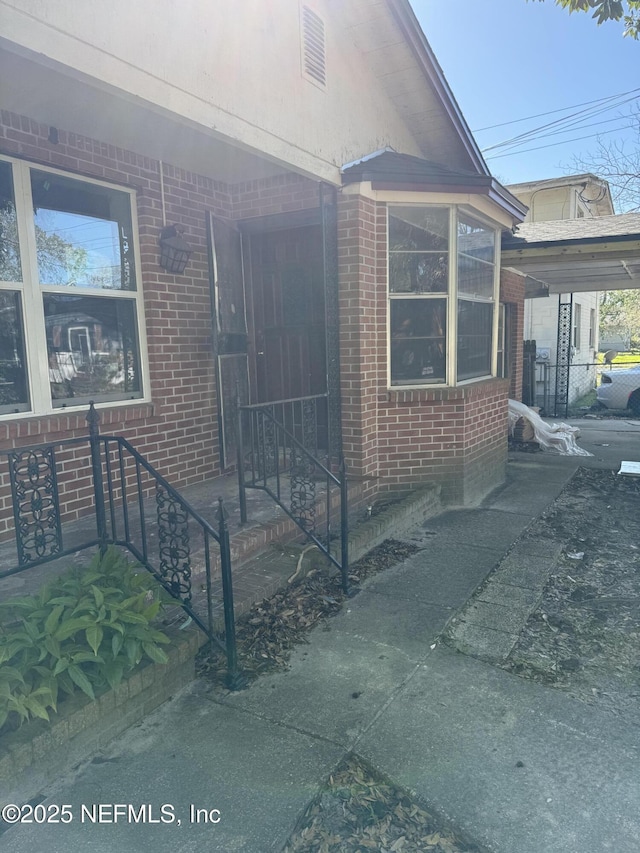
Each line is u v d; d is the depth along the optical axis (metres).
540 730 2.69
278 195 5.56
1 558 3.64
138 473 3.09
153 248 4.91
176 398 5.20
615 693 2.98
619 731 2.68
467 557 4.76
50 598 2.69
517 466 8.01
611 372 13.60
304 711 2.82
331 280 5.38
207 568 2.98
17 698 2.21
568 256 7.39
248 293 6.14
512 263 7.87
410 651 3.37
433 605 3.93
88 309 4.54
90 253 4.53
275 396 6.21
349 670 3.18
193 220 5.34
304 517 4.13
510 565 4.62
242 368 5.87
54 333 4.30
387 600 4.01
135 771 2.42
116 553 3.10
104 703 2.53
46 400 4.22
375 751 2.56
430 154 7.10
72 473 4.32
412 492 5.95
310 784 2.36
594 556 4.81
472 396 6.15
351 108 5.39
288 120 4.45
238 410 4.19
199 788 2.34
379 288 5.64
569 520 5.73
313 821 2.21
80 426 4.27
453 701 2.91
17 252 4.01
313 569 4.30
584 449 9.19
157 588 3.01
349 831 2.17
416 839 2.14
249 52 4.00
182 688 2.99
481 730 2.69
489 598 4.06
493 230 6.85
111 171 4.55
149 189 4.88
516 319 10.29
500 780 2.39
